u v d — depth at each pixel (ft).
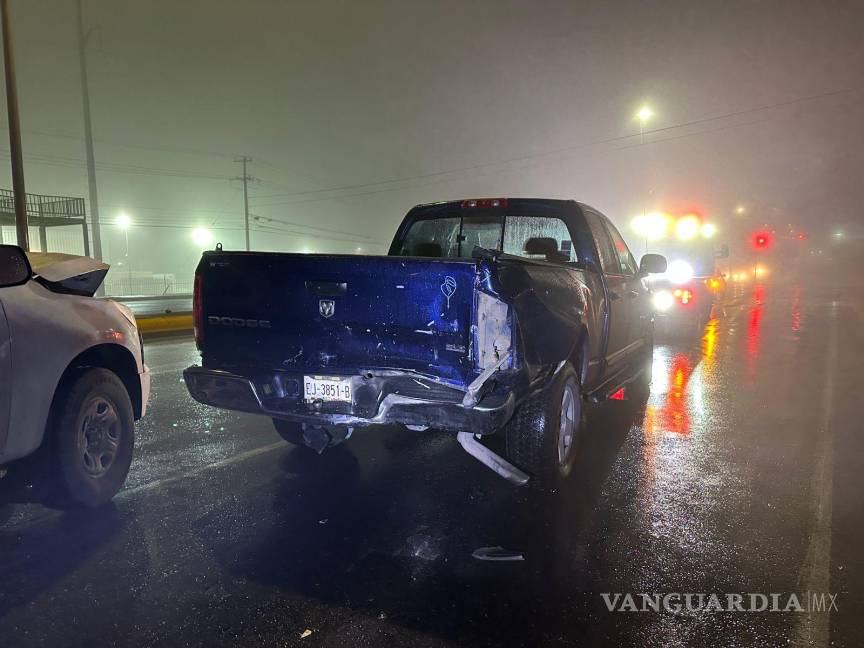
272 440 18.62
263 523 12.63
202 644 8.61
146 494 14.12
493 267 11.33
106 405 13.16
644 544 11.87
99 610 9.39
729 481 15.46
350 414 12.44
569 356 14.57
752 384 28.30
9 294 11.15
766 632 9.03
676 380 29.27
